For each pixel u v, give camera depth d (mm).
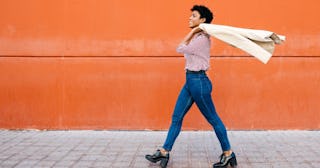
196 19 5035
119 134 6613
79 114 6832
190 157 5473
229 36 4758
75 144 6070
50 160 5316
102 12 6734
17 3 6789
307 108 6668
